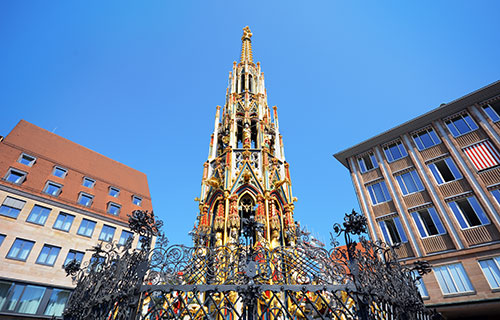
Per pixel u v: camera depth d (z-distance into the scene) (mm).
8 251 29078
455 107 27625
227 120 20688
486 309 19844
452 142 26531
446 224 23328
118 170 47906
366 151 32500
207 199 17078
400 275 9367
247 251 8391
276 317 6805
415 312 9125
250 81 24469
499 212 21391
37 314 28344
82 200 38094
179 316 6824
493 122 25109
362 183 30922
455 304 20359
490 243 20844
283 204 16828
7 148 35344
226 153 17922
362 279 7402
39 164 37031
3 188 31422
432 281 22016
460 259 21562
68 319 10164
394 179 28547
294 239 13906
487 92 26250
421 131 29203
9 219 30578
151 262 7938
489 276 20000
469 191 23609
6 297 27484
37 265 30250
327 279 8203
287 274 8906
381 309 7770
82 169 41812
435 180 25969
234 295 11352
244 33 27953
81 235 34781
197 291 6992
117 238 37562
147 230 8195
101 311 7770
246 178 16453
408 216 25688
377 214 27953
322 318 6816
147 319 7230
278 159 18906
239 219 14656
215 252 9133
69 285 31109
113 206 40625
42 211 33250
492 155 24000
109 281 8164
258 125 20141
